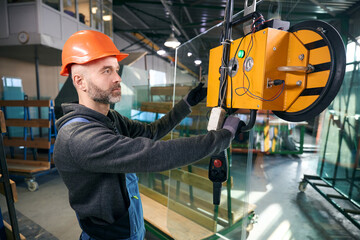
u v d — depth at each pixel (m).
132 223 0.85
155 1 6.51
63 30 5.59
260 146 4.73
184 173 1.96
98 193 0.77
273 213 2.57
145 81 3.54
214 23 7.80
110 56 0.78
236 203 2.04
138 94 3.30
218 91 0.92
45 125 3.52
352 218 2.18
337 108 3.01
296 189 3.21
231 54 0.85
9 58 6.02
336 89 0.62
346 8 2.41
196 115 1.94
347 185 2.78
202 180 1.92
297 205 2.74
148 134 1.11
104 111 0.87
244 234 1.89
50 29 5.15
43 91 7.11
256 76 0.72
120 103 2.88
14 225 1.46
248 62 0.76
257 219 2.37
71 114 0.77
